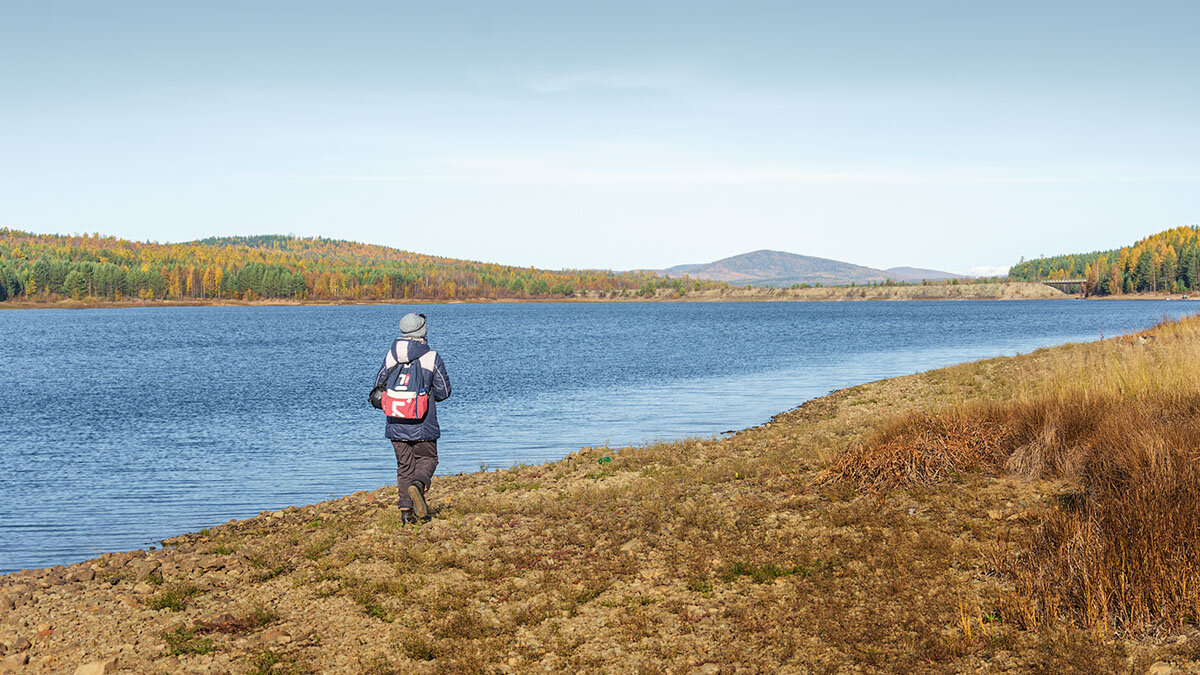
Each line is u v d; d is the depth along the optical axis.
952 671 4.08
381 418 21.94
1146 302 190.88
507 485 10.87
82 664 4.91
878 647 4.43
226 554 7.59
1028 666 4.03
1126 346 18.81
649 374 33.06
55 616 5.83
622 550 6.62
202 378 34.31
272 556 7.24
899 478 7.79
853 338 59.78
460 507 8.75
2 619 5.84
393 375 7.73
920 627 4.57
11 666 4.91
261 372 37.34
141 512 11.55
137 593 6.35
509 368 36.94
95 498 12.48
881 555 5.82
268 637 5.19
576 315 150.38
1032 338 53.22
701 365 37.34
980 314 121.44
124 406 24.83
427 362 7.70
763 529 6.82
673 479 9.57
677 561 6.20
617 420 20.00
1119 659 3.99
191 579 6.68
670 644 4.71
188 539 9.05
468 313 170.88
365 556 7.04
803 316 128.88
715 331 77.12
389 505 9.88
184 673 4.72
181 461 15.62
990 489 7.24
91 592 6.43
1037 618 4.50
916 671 4.12
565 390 27.27
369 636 5.17
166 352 52.38
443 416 21.16
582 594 5.61
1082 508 6.04
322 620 5.51
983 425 9.02
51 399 26.80
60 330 87.12
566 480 10.91
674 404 23.03
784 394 25.11
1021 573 5.00
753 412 21.03
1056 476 7.33
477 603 5.66
